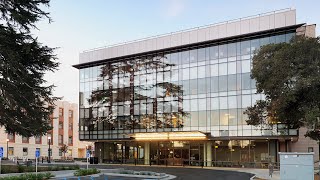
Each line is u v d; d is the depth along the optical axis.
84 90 70.12
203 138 54.06
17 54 29.47
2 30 29.30
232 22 53.84
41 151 98.88
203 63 56.47
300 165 16.89
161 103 60.00
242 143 53.66
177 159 59.09
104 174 37.00
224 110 53.66
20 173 31.97
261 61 33.12
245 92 52.09
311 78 29.20
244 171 42.47
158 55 61.47
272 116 36.47
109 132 65.56
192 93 57.00
